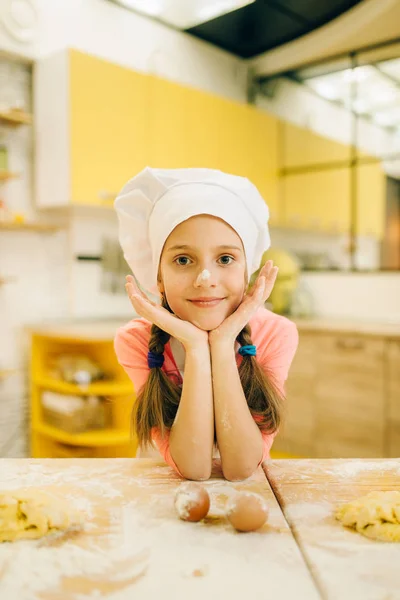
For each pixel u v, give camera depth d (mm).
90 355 2729
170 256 868
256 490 774
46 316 2828
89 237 2996
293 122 4055
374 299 3260
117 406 2598
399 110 3645
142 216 1009
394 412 2545
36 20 2662
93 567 551
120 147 2727
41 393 2668
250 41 3641
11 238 2682
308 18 3256
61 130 2555
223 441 830
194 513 654
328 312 3463
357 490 768
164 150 2957
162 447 915
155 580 524
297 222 3906
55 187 2611
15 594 502
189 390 853
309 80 3916
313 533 629
